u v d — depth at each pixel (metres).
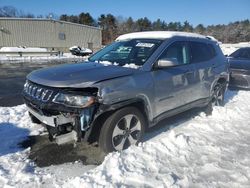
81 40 47.28
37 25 41.53
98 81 3.70
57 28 43.38
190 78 5.20
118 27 94.12
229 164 3.84
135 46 4.88
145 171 3.56
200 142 4.55
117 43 5.39
